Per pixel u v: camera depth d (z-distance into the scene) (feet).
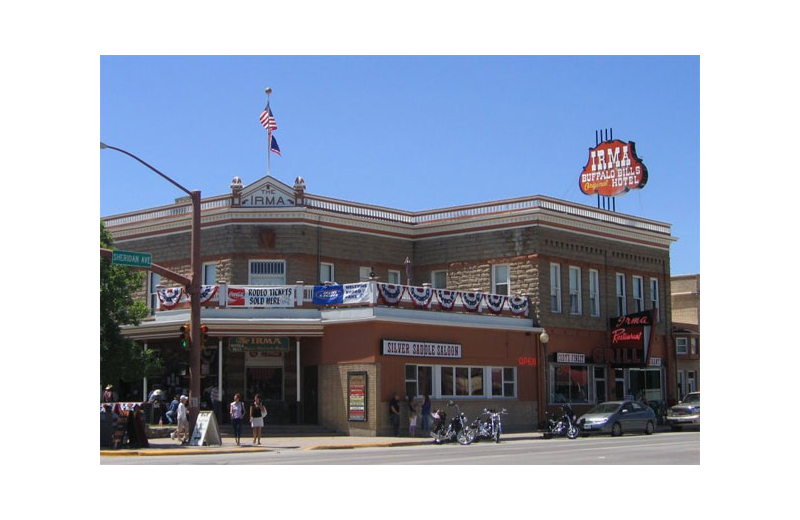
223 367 132.98
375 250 157.48
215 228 146.10
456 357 136.26
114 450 96.48
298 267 144.05
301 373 134.31
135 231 158.10
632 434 131.64
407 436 123.54
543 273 152.05
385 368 125.90
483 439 118.01
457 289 159.33
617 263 168.76
